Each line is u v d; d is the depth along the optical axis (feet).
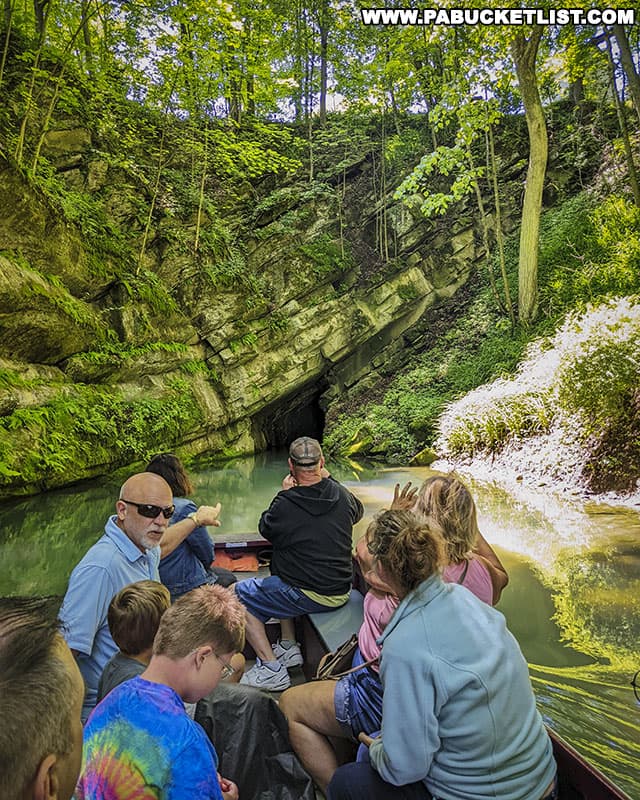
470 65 52.95
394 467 46.70
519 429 41.32
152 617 7.21
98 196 48.55
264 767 7.76
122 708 5.57
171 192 56.59
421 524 6.88
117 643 7.32
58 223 38.22
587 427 35.83
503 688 6.05
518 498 31.50
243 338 57.21
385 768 6.25
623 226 52.06
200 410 51.85
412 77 64.59
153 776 5.26
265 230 63.00
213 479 43.14
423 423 51.31
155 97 55.01
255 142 65.67
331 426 61.67
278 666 11.37
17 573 21.24
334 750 8.39
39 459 32.86
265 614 11.53
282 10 67.05
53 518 28.58
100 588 8.32
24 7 48.16
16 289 32.96
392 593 7.09
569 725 11.16
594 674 13.12
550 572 19.57
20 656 3.04
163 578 11.82
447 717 6.02
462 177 54.49
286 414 71.92
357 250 66.39
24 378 35.53
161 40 50.21
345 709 7.91
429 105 69.31
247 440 59.62
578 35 52.47
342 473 44.27
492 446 42.86
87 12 47.47
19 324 34.24
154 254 52.03
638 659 13.74
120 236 47.85
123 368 44.42
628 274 47.75
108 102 55.93
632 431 33.14
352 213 68.03
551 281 54.24
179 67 51.96
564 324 47.80
